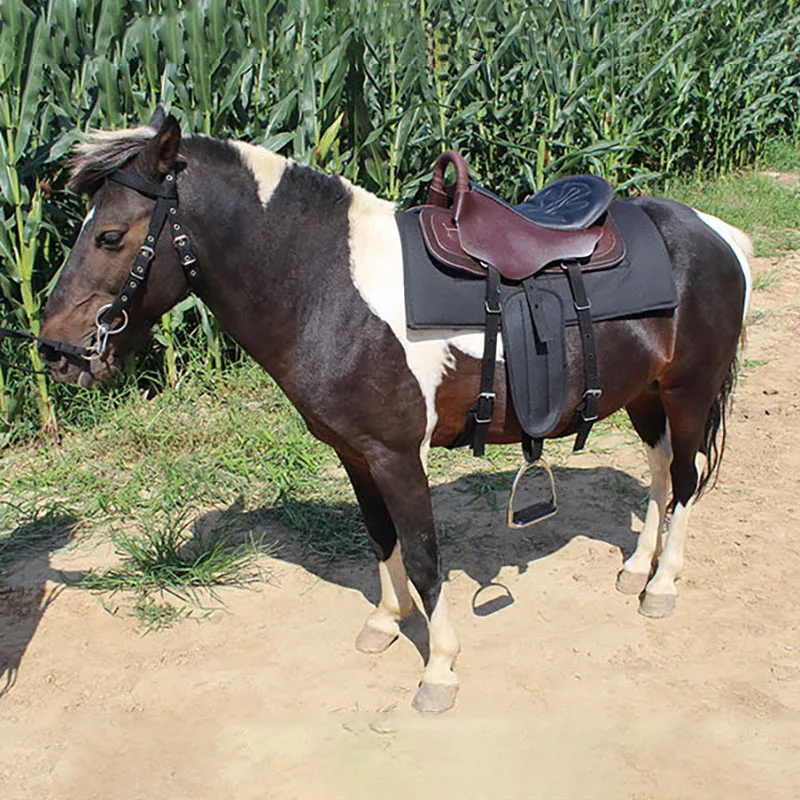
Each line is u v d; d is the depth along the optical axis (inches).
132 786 98.7
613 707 108.0
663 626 123.9
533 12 256.5
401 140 223.8
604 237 108.5
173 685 115.3
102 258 92.2
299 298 97.7
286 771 99.8
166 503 161.0
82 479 169.8
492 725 105.8
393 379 98.3
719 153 400.2
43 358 95.7
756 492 160.2
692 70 356.2
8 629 128.3
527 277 102.2
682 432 122.4
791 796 93.7
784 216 324.8
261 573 141.0
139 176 91.0
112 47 199.0
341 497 162.9
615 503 159.0
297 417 190.2
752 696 109.0
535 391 103.7
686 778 96.7
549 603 130.6
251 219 95.4
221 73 211.0
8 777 100.7
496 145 265.3
